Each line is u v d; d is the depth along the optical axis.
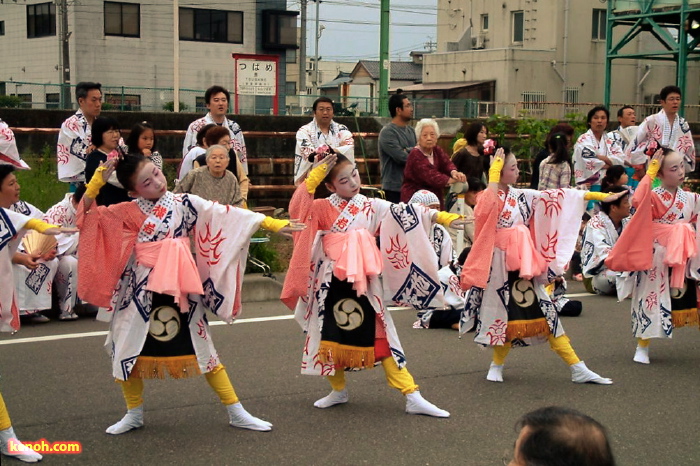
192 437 5.06
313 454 4.84
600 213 8.80
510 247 6.09
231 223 5.07
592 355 7.09
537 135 14.59
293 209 5.39
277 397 5.85
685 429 5.35
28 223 4.83
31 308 7.82
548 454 2.23
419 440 5.07
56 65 33.59
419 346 7.31
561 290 8.23
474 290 6.23
